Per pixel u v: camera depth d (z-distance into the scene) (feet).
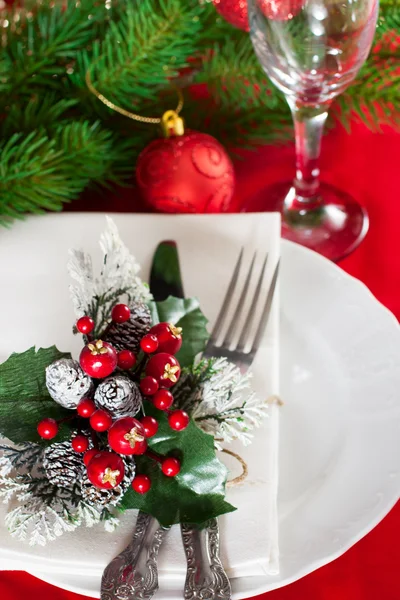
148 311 1.80
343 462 1.91
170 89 2.38
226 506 1.71
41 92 2.30
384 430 1.93
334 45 2.01
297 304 2.10
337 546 1.78
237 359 1.95
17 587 1.90
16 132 2.25
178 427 1.71
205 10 2.29
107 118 2.36
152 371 1.73
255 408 1.78
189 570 1.73
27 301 2.05
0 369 1.76
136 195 2.40
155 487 1.73
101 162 2.24
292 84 2.12
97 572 1.75
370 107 2.35
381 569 1.90
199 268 2.08
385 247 2.31
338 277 2.11
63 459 1.71
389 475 1.86
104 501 1.69
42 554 1.76
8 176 2.12
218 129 2.42
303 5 1.96
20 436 1.76
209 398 1.79
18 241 2.12
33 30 2.26
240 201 2.45
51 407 1.77
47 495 1.72
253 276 2.06
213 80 2.35
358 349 2.03
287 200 2.40
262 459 1.84
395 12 2.23
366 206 2.39
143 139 2.37
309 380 2.04
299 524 1.84
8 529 1.77
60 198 2.19
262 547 1.75
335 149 2.47
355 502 1.85
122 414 1.68
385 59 2.31
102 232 2.13
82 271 1.83
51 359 1.77
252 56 2.30
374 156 2.45
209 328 2.01
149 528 1.76
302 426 1.99
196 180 2.17
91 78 2.25
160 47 2.23
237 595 1.74
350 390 1.99
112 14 2.31
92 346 1.67
